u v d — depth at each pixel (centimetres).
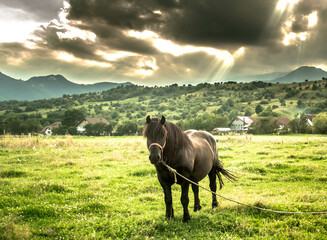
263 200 739
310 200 786
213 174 824
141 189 980
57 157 1694
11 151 1989
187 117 19350
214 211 714
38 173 1232
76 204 753
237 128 12194
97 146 2438
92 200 812
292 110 18388
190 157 649
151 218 645
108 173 1252
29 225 611
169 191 637
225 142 2875
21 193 852
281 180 1126
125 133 9388
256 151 2089
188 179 619
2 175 1166
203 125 10369
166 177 623
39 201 772
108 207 750
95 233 563
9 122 9888
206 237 556
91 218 649
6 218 621
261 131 7200
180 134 644
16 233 543
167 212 643
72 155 1805
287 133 6994
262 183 1084
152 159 563
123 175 1211
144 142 2625
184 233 569
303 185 1011
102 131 9306
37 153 1838
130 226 600
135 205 791
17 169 1293
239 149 2238
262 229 579
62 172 1270
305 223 603
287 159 1619
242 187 1034
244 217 649
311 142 2553
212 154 794
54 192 886
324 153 1778
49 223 629
